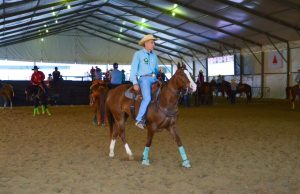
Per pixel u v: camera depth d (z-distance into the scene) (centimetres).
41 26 3095
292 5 1934
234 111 1808
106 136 994
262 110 1841
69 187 505
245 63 3195
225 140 902
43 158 705
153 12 2752
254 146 812
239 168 605
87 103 2512
